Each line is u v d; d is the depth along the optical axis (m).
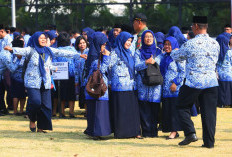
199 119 22.83
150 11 39.41
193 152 14.54
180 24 38.97
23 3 42.53
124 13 39.97
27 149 15.20
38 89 18.36
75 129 20.02
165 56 17.42
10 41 24.58
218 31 38.28
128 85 16.97
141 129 19.03
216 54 14.95
